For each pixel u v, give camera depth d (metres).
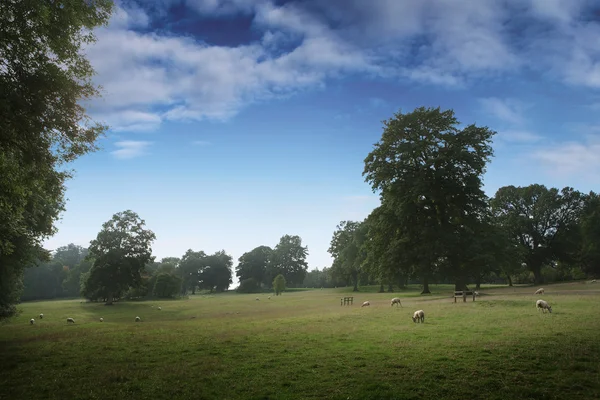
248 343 17.53
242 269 163.25
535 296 34.47
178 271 161.00
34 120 13.98
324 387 10.70
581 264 86.50
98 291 87.25
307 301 60.03
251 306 56.41
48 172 16.41
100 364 14.50
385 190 52.19
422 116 50.22
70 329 29.70
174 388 11.12
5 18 12.60
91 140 15.78
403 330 19.23
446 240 45.44
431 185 48.12
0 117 13.17
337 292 99.31
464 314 24.55
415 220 50.22
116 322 40.66
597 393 9.44
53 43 13.73
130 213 90.75
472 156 47.19
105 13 14.85
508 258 53.03
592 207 85.19
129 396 10.60
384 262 50.41
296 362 13.52
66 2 13.47
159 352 16.33
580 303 26.59
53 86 14.04
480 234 49.41
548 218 86.31
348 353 14.50
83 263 144.50
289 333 20.08
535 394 9.55
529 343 14.19
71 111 15.06
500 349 13.53
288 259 159.00
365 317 26.34
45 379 12.65
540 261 86.94
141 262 90.56
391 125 51.81
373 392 10.06
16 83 13.46
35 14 12.62
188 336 20.66
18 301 36.03
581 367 11.30
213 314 45.88
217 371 12.79
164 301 94.62
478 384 10.34
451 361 12.52
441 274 48.94
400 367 12.24
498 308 27.09
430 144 49.22
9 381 12.53
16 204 18.47
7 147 14.30
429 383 10.55
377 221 54.00
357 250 96.94
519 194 89.25
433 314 25.70
